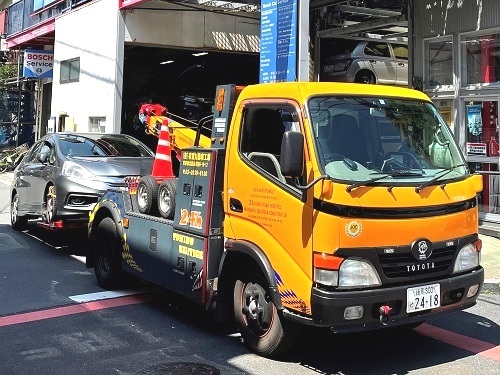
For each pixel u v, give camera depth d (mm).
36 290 7141
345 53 15453
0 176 23000
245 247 4852
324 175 4219
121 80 15852
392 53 16094
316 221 4219
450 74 11383
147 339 5434
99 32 16797
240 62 19031
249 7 15859
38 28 22391
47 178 9547
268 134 4848
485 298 7102
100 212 7488
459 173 4898
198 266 5320
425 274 4488
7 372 4598
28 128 27656
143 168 9422
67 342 5320
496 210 10680
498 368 4805
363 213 4207
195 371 4621
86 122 17688
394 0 12688
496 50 10539
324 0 13242
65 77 19625
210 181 5250
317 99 4609
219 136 5398
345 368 4770
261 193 4750
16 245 10055
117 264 6988
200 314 6293
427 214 4477
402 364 4879
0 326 5766
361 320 4223
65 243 10328
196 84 18234
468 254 4812
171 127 7453
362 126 4680
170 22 16016
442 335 5695
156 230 6078
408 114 4992
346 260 4172
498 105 10547
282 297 4527
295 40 9023
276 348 4812
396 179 4449
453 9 11117
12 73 27609
